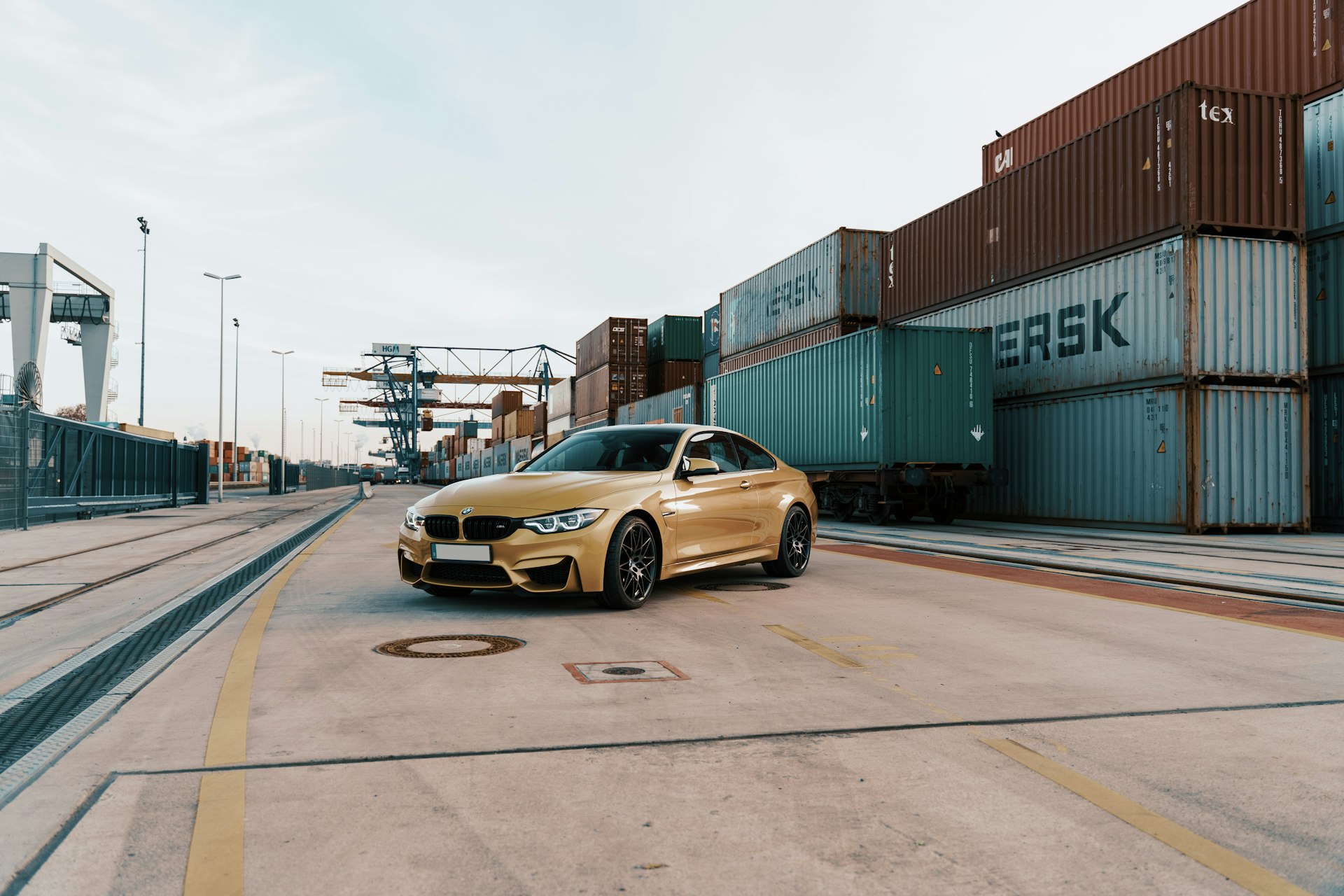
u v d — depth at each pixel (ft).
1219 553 34.60
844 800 8.88
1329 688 13.38
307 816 8.41
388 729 11.19
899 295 68.49
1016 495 57.11
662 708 12.25
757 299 85.35
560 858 7.57
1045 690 13.25
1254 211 45.96
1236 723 11.53
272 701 12.59
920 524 55.93
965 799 8.93
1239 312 45.65
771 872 7.33
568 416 163.53
